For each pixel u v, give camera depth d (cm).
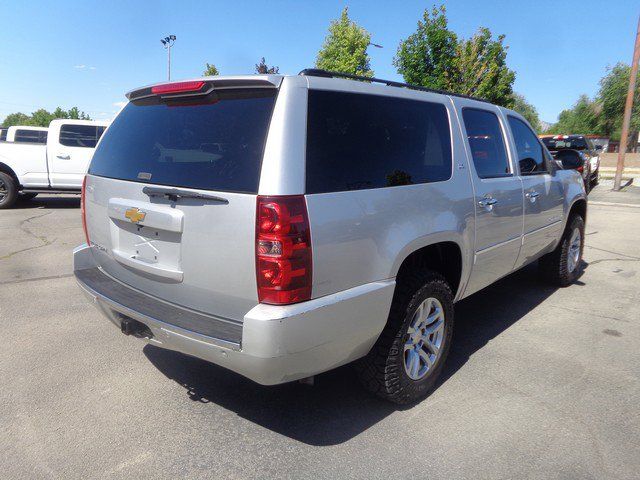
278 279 225
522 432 286
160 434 283
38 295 521
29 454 264
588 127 5244
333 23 2888
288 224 225
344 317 251
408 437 281
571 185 537
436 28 1872
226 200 236
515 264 438
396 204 280
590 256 728
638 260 704
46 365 362
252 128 242
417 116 319
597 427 291
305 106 246
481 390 334
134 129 309
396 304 292
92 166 341
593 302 517
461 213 334
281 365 232
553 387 338
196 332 242
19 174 1138
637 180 2253
